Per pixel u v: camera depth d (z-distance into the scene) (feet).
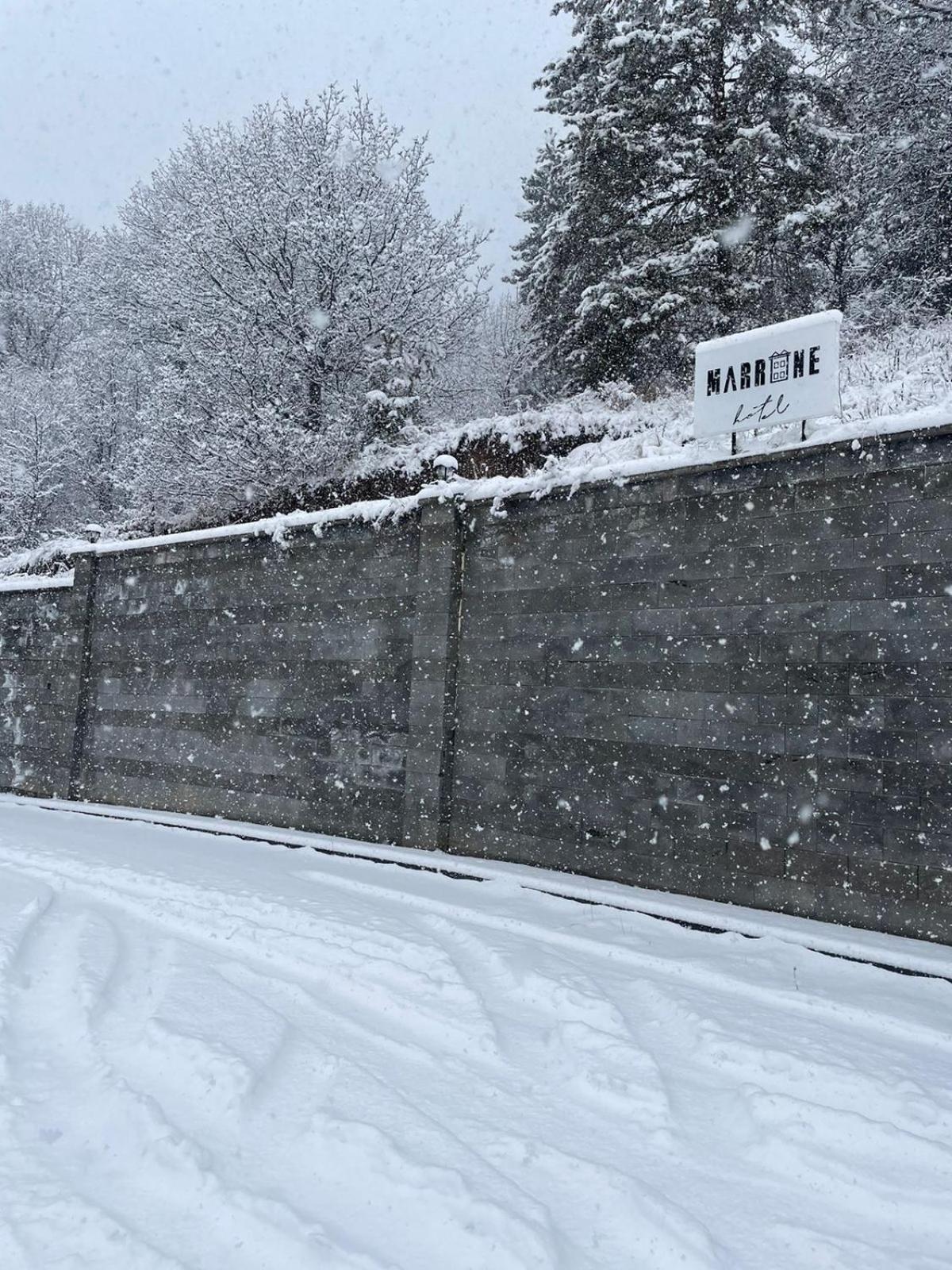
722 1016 14.57
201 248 53.98
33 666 46.34
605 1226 9.27
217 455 49.62
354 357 53.67
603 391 59.11
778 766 21.61
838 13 55.77
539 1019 14.58
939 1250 9.11
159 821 35.78
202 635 38.22
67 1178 9.81
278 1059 12.76
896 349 43.52
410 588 30.96
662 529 24.68
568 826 25.49
